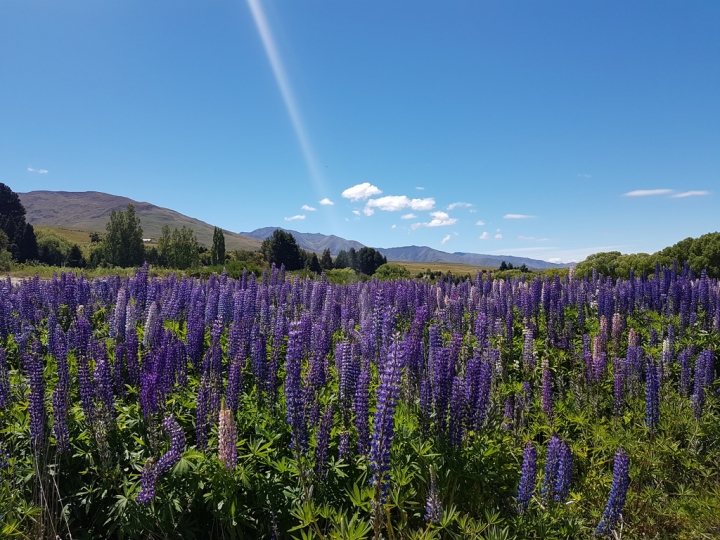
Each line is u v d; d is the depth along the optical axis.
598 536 5.47
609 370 9.92
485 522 5.38
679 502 6.41
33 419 5.85
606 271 23.52
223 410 5.22
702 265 22.83
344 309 12.26
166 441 6.10
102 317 13.29
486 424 6.52
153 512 5.27
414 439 5.83
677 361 10.44
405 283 16.44
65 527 5.61
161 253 74.75
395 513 5.37
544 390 7.72
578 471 7.10
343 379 6.43
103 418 6.18
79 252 75.88
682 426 8.12
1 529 4.79
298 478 5.41
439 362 5.91
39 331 11.42
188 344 9.08
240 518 5.25
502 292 14.87
